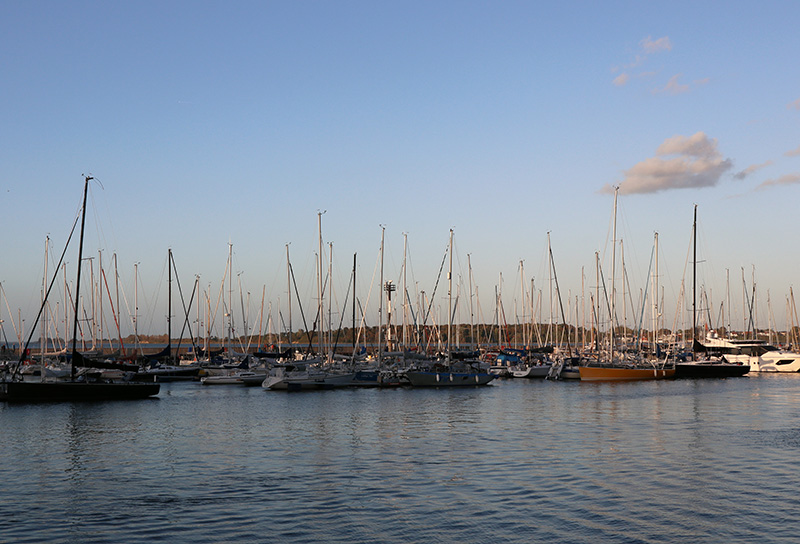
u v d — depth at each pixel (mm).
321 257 86875
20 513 23172
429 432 40688
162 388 78438
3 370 71812
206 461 31984
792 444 35469
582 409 52844
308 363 88062
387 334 100688
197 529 21359
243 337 119625
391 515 22672
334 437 39031
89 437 39625
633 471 28953
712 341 108375
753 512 22766
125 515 22844
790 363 99000
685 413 49625
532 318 121312
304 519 22297
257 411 53094
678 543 19938
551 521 21953
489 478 27828
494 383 82438
